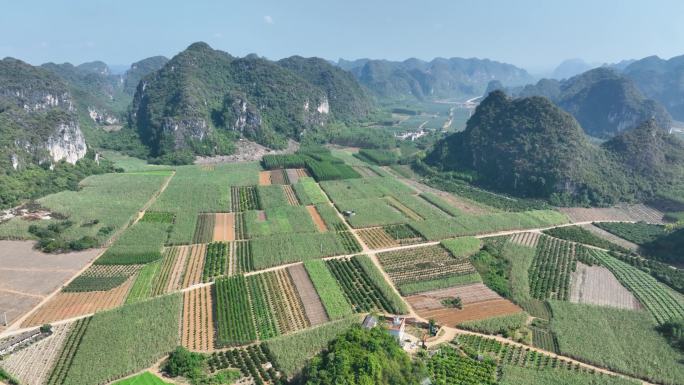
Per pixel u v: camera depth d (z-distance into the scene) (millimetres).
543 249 148000
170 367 85500
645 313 110312
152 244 140625
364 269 128250
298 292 116250
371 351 81438
